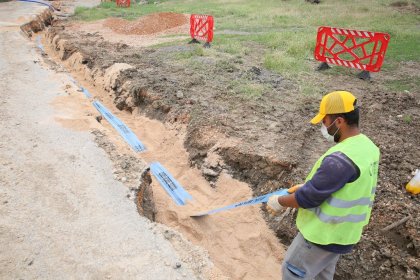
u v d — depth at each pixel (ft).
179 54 38.75
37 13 67.05
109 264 12.86
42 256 12.96
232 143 21.29
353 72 34.35
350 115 9.02
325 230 9.30
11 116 23.43
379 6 65.87
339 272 14.84
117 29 58.54
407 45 42.29
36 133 21.43
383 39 30.96
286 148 20.57
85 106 26.35
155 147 25.12
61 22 68.23
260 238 17.62
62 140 20.85
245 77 31.32
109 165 18.79
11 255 12.88
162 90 28.86
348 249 9.86
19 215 14.83
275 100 27.04
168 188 21.15
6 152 19.25
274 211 10.35
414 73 33.81
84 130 22.27
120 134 26.21
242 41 44.78
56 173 17.76
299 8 67.97
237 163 20.83
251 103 26.23
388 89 29.99
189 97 27.35
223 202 19.98
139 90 29.58
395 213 15.80
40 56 38.68
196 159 22.59
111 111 30.53
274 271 16.25
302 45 40.60
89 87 35.58
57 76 32.07
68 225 14.51
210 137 22.59
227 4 79.66
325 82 31.45
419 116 25.04
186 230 18.31
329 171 8.48
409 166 18.56
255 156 20.04
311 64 36.42
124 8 84.99
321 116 9.41
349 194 8.76
